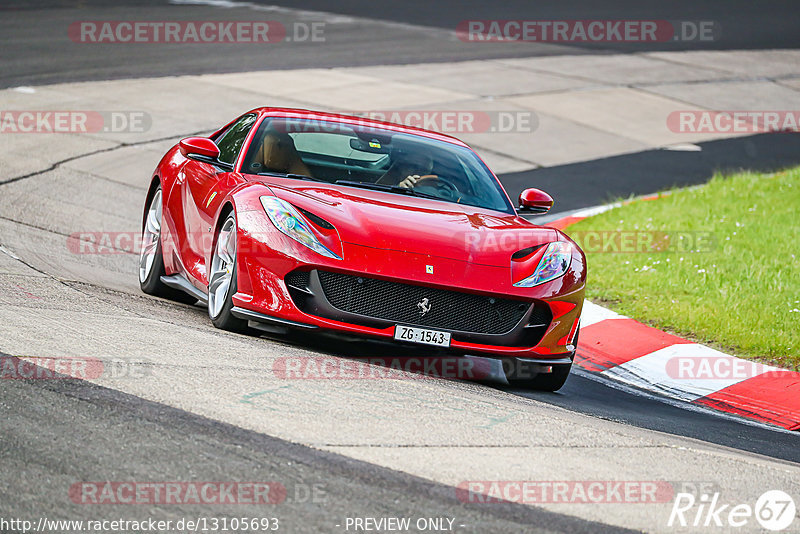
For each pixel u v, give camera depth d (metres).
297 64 75.19
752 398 24.06
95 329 19.69
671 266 35.41
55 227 34.34
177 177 26.94
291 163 24.42
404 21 101.25
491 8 114.50
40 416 14.41
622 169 57.38
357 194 23.14
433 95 69.25
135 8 94.75
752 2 134.75
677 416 21.83
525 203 25.81
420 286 20.55
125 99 59.25
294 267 20.47
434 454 14.70
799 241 39.12
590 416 19.88
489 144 59.19
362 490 13.00
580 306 22.25
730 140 67.88
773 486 15.59
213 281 22.70
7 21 82.25
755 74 90.75
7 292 22.14
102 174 44.44
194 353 18.77
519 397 20.62
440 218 22.55
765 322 28.88
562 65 85.50
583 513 13.19
